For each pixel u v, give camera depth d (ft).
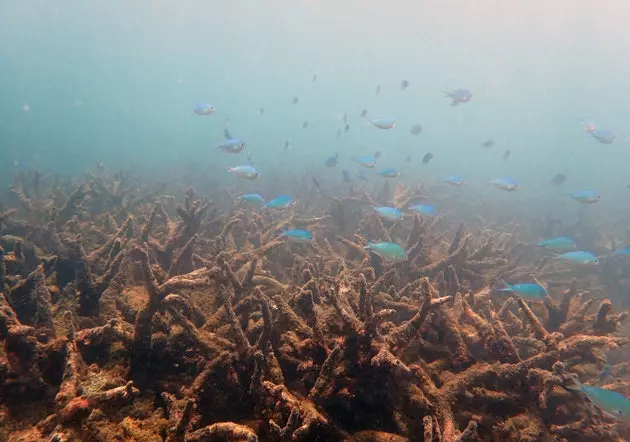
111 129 269.85
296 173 88.89
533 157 200.54
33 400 11.52
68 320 14.51
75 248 16.81
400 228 33.32
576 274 38.14
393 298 17.81
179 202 53.88
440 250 30.04
